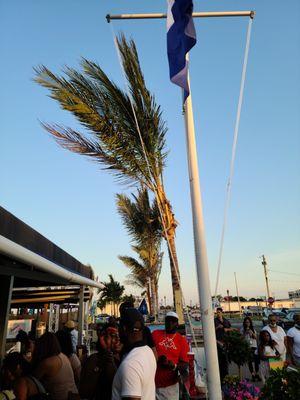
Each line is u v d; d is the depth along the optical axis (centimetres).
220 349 861
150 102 717
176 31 461
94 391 332
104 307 7369
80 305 995
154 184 749
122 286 7262
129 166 743
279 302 7269
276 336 791
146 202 1691
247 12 495
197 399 486
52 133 741
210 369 371
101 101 712
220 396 365
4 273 447
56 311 1392
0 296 471
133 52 703
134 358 263
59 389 342
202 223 415
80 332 977
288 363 689
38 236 475
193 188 427
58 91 709
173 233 726
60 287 995
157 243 1909
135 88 706
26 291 984
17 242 400
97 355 343
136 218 1823
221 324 909
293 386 391
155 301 2705
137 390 252
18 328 831
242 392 475
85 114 708
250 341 970
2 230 360
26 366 430
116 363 368
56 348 355
